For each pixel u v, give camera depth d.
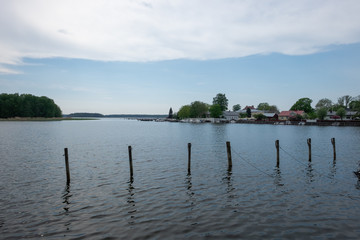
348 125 113.25
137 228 12.30
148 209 14.67
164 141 53.09
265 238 11.27
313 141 51.31
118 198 16.67
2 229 12.30
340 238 11.23
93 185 19.78
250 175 22.67
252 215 13.70
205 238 11.31
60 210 14.66
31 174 23.38
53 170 25.03
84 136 66.50
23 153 35.94
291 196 16.77
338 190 18.03
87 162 29.19
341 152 36.22
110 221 13.12
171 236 11.52
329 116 154.50
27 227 12.52
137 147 42.69
